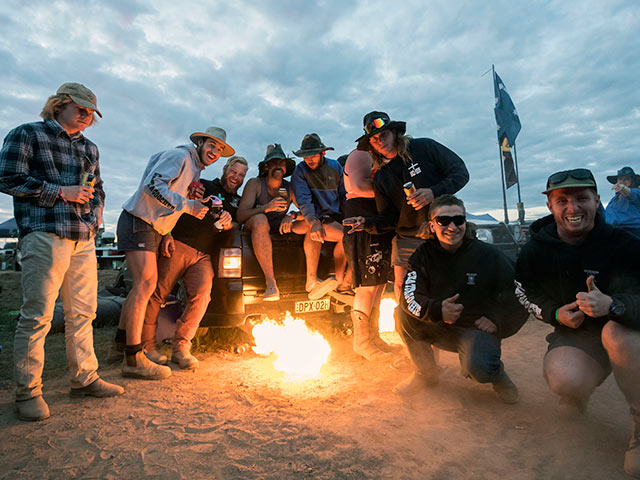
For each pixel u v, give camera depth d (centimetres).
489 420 244
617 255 216
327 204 461
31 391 265
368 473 192
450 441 220
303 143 453
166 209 347
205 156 376
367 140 368
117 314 595
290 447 219
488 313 274
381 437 227
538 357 367
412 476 188
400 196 359
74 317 296
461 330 276
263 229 427
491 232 869
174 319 475
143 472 198
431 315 258
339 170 475
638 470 177
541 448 208
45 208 267
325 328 518
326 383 326
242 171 464
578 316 216
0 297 905
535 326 499
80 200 272
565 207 216
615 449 203
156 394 307
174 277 383
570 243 228
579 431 222
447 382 313
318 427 243
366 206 400
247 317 435
